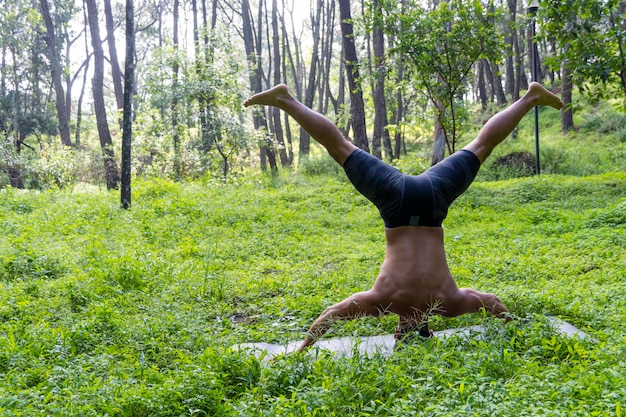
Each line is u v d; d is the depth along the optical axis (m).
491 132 6.39
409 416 4.26
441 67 16.81
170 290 8.87
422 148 33.56
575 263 9.98
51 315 7.70
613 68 15.59
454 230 13.73
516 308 7.09
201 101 23.91
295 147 44.59
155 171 23.64
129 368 5.54
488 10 16.58
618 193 17.05
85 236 12.61
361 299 6.00
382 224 14.99
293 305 8.16
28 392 4.83
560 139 28.88
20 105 38.53
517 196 17.27
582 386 4.48
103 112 26.36
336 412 4.45
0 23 35.38
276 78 34.06
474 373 4.99
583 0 15.23
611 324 6.70
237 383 5.16
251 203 17.11
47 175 24.94
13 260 9.95
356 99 21.69
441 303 5.99
